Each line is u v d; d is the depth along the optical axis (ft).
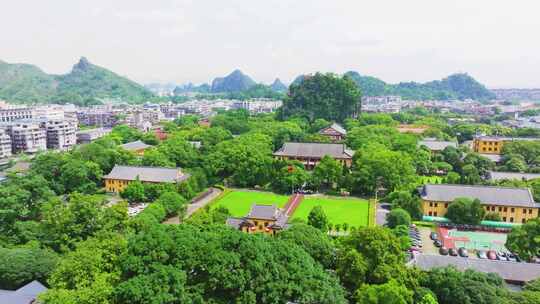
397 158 606.55
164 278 232.53
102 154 654.53
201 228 324.39
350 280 289.53
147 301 222.28
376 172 599.98
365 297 256.11
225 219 436.76
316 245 318.45
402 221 447.42
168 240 258.16
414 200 504.02
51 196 448.65
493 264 323.16
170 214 502.38
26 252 316.81
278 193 629.51
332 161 632.38
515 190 502.79
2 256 308.19
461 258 331.36
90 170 609.01
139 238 261.44
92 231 366.43
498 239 442.50
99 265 261.44
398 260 302.45
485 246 420.36
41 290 286.87
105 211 381.19
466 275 286.25
